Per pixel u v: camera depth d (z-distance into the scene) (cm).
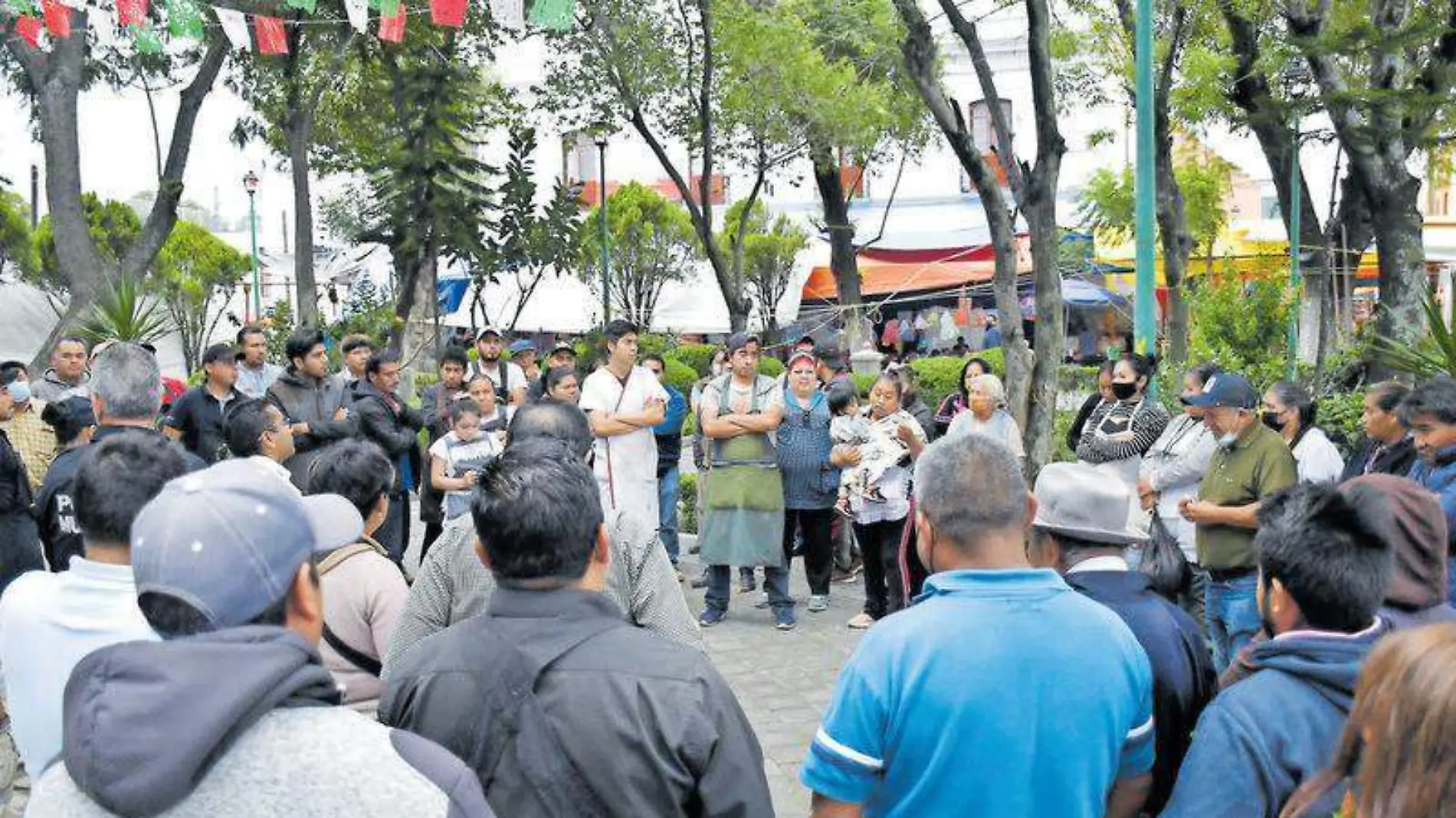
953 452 273
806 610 884
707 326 2795
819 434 841
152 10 1245
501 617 248
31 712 271
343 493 412
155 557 185
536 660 238
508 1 718
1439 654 161
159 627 185
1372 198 1097
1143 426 675
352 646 351
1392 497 293
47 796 175
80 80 1634
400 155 1430
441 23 730
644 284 2766
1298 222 1488
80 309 1592
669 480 990
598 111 1922
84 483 279
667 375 1916
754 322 2773
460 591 342
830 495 848
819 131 1933
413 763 182
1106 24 1627
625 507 770
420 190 1452
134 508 277
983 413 786
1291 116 1172
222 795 167
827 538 873
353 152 2083
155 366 525
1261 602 271
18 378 738
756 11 1703
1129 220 2122
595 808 233
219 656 171
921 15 995
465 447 805
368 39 1579
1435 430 484
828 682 716
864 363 1702
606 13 1747
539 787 232
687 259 2767
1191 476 623
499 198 1884
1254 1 1103
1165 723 291
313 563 202
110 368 514
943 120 998
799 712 665
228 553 186
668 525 991
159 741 163
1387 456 564
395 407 800
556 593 249
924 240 3041
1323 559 248
